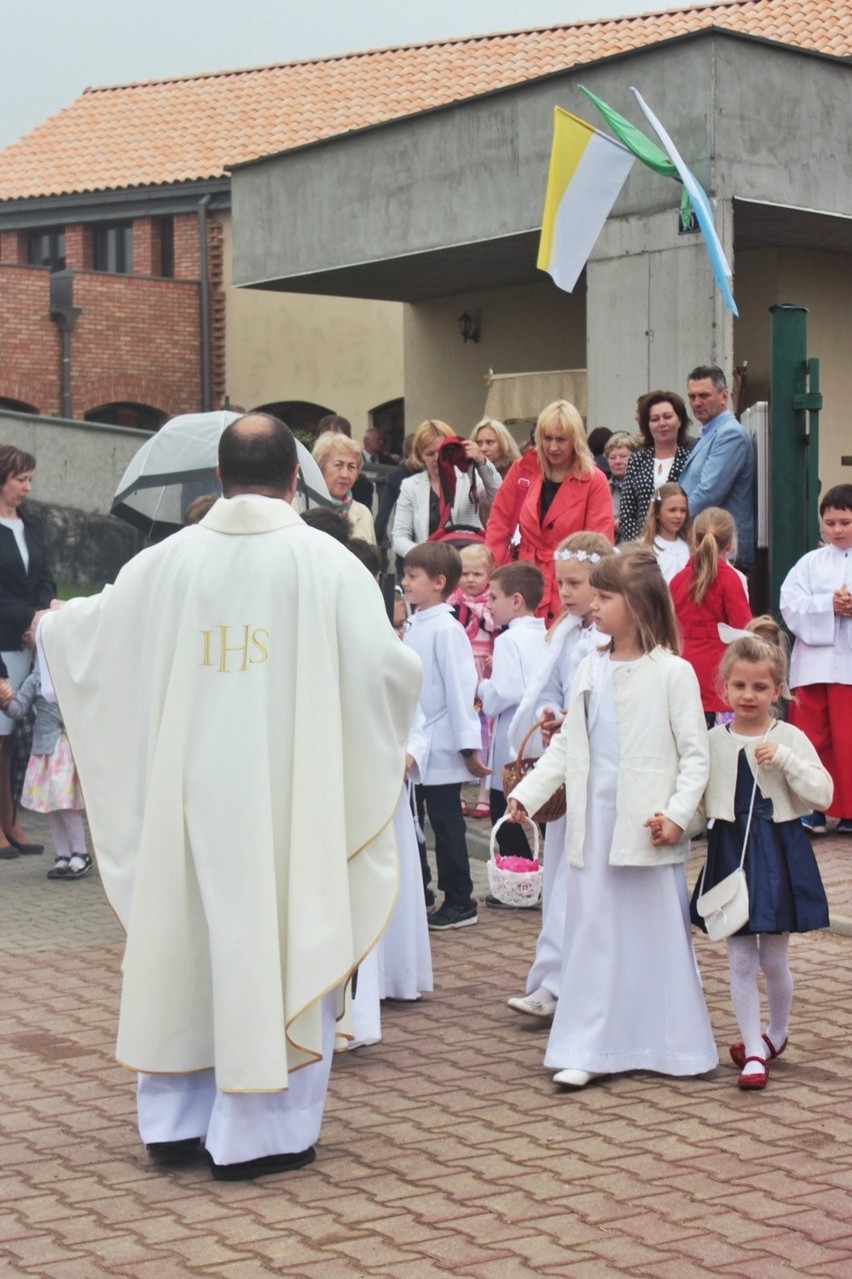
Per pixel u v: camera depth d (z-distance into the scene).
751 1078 5.07
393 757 4.61
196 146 26.59
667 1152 4.52
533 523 8.95
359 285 18.91
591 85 14.05
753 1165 4.40
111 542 15.41
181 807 4.46
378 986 5.73
